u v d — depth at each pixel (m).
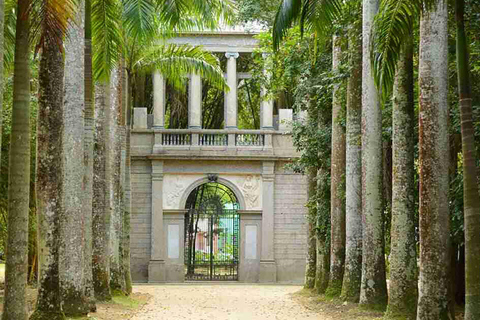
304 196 37.38
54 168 13.96
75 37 15.70
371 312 17.31
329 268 24.56
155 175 37.09
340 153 22.14
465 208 10.73
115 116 22.92
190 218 38.28
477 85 16.17
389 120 19.83
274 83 25.09
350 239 19.78
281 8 13.95
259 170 37.41
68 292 15.70
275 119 38.66
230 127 37.34
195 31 37.00
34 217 29.27
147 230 37.09
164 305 22.38
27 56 11.91
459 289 19.78
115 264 22.84
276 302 23.67
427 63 12.97
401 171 15.07
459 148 19.80
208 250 38.34
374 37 12.69
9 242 11.62
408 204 15.07
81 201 15.91
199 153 37.06
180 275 36.75
